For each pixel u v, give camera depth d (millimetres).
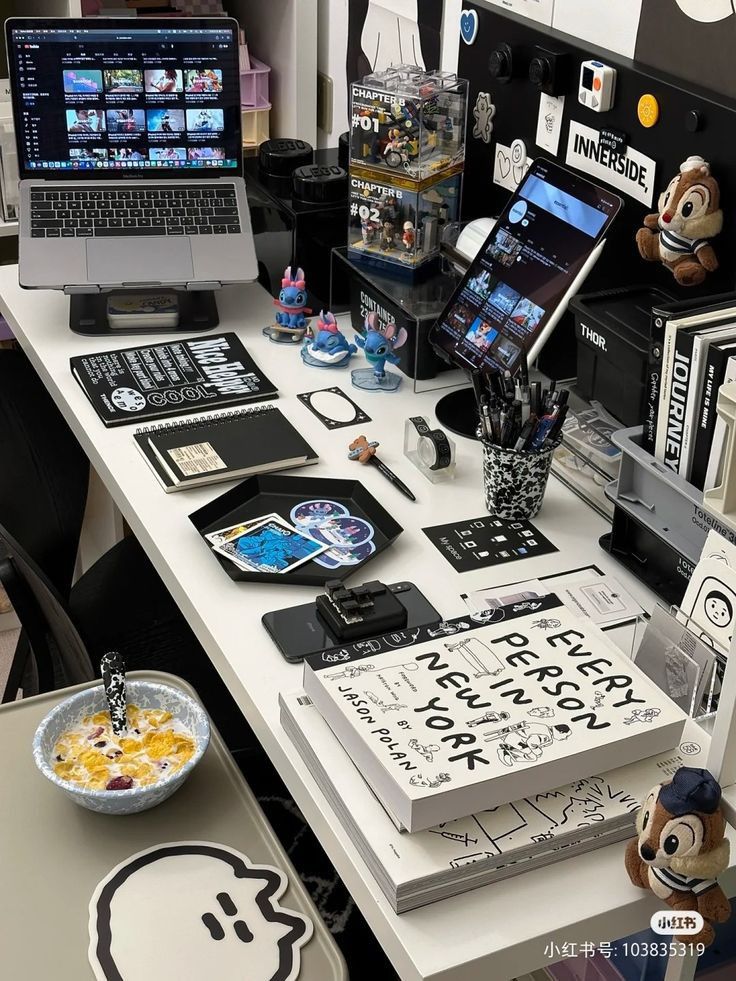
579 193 1490
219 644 1188
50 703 1289
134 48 1753
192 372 1661
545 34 1559
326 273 1889
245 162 1996
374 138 1668
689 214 1318
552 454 1424
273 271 1910
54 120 1776
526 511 1396
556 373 1677
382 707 981
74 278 1712
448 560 1324
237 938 1041
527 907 912
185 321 1796
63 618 1450
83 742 1200
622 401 1368
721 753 913
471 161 1812
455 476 1481
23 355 1835
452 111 1681
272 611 1233
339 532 1360
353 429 1565
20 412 1776
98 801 1106
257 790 1854
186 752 1192
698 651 1068
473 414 1603
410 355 1671
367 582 1276
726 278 1343
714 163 1317
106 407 1566
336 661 1044
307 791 1017
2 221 2250
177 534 1354
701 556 1128
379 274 1734
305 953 1038
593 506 1432
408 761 920
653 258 1414
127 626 1714
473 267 1600
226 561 1297
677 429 1192
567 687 1013
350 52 2209
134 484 1435
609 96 1461
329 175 1837
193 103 1791
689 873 876
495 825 927
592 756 949
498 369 1515
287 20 2281
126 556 1856
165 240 1772
